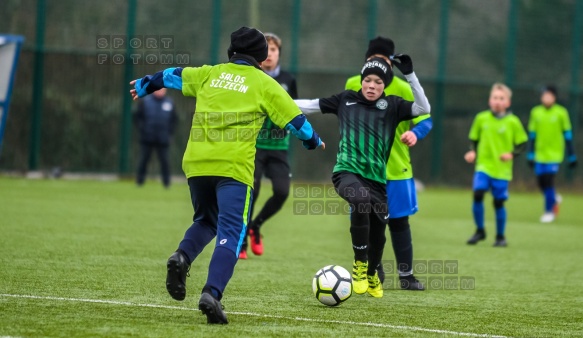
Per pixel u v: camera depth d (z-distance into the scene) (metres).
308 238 24.19
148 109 40.53
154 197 35.62
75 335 10.18
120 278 15.02
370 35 47.81
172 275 11.10
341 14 47.44
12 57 33.72
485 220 32.94
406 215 15.43
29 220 24.28
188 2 45.22
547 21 50.28
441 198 43.41
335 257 19.95
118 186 41.19
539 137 33.41
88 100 45.09
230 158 11.33
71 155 45.19
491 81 49.56
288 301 13.48
